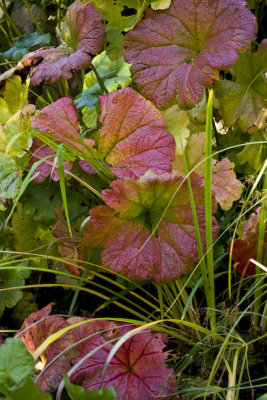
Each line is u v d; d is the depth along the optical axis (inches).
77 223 84.8
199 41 79.4
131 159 78.1
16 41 94.3
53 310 89.6
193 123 84.7
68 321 75.7
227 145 85.6
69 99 79.2
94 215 72.9
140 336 73.9
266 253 76.1
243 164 84.4
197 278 79.8
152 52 80.0
